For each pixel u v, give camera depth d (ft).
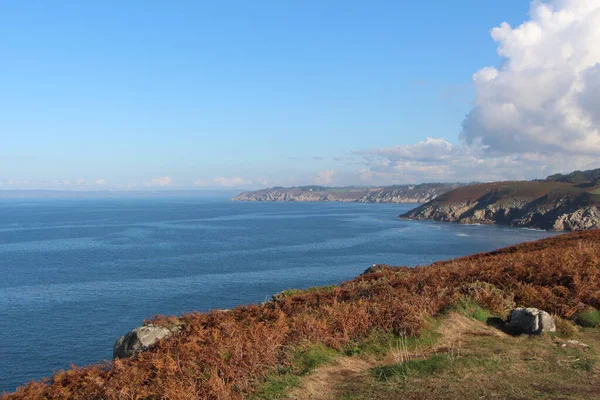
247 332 33.47
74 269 222.07
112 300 153.89
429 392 24.17
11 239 381.19
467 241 340.18
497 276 47.09
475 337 34.12
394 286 48.78
